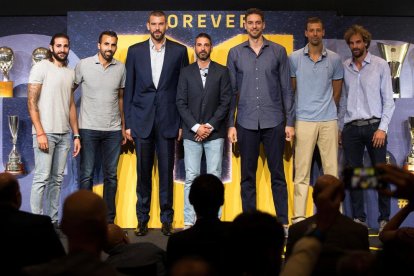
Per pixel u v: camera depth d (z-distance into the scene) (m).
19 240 2.80
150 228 5.70
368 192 5.74
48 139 5.37
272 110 5.40
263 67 5.39
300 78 5.48
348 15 6.08
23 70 6.20
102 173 5.73
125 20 5.73
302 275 1.83
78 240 2.15
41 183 5.36
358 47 5.47
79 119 5.49
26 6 6.05
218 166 5.38
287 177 5.71
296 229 3.23
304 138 5.47
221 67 5.41
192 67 5.39
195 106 5.36
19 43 6.16
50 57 5.61
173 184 5.70
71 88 5.50
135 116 5.44
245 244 2.04
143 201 5.42
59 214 5.79
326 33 5.75
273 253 2.05
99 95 5.43
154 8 5.99
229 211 5.72
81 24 5.75
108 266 2.07
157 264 3.16
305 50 5.48
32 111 5.33
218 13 5.73
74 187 5.83
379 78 5.52
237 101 5.54
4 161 5.91
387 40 6.12
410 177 1.68
